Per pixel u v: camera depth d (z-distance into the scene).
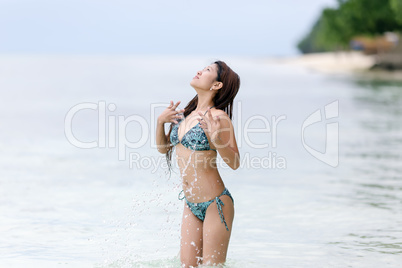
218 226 7.09
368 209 10.84
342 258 7.98
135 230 9.45
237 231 9.38
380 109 32.56
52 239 8.88
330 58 163.62
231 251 8.29
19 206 10.98
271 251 8.31
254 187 12.91
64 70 105.75
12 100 39.66
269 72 98.88
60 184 13.02
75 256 8.05
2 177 13.78
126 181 13.37
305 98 41.31
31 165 15.41
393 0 65.25
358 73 85.88
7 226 9.59
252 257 8.00
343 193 12.23
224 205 7.15
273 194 12.19
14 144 19.33
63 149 18.25
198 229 7.30
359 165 15.62
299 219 10.15
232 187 12.97
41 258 7.95
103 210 10.74
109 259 7.90
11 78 74.56
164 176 13.92
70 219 10.08
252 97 42.56
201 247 7.27
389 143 19.58
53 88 53.78
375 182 13.43
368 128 23.80
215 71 7.36
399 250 8.34
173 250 8.36
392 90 50.25
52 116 28.77
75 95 44.34
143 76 80.81
